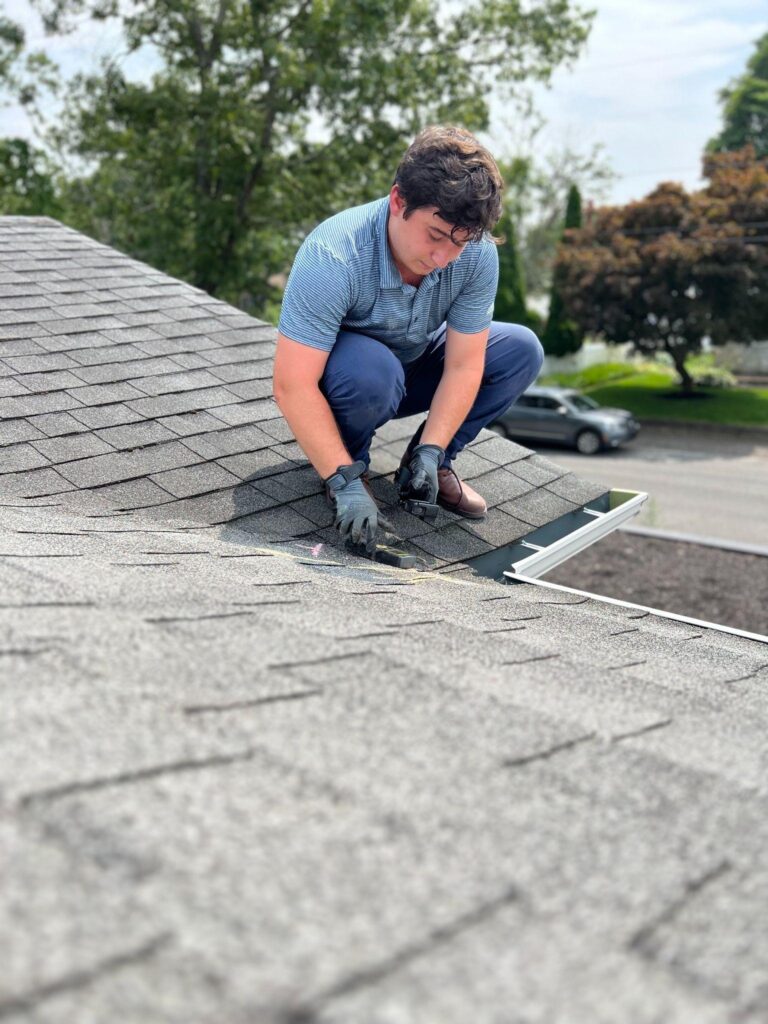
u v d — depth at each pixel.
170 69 18.56
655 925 0.77
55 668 1.11
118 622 1.33
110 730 0.96
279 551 2.54
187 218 19.00
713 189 21.52
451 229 2.41
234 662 1.23
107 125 18.77
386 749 1.03
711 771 1.10
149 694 1.07
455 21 18.36
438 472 3.12
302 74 16.42
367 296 2.64
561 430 17.61
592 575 9.05
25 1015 0.59
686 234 21.08
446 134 2.41
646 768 1.08
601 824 0.93
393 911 0.74
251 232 19.06
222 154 18.19
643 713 1.32
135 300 4.59
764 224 19.95
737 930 0.78
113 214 20.11
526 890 0.79
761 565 9.29
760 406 21.19
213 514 2.85
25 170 21.83
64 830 0.78
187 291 4.87
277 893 0.74
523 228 34.66
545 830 0.90
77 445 3.07
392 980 0.66
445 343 2.91
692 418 20.55
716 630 2.66
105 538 2.22
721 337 20.61
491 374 3.08
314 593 1.88
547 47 18.48
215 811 0.84
